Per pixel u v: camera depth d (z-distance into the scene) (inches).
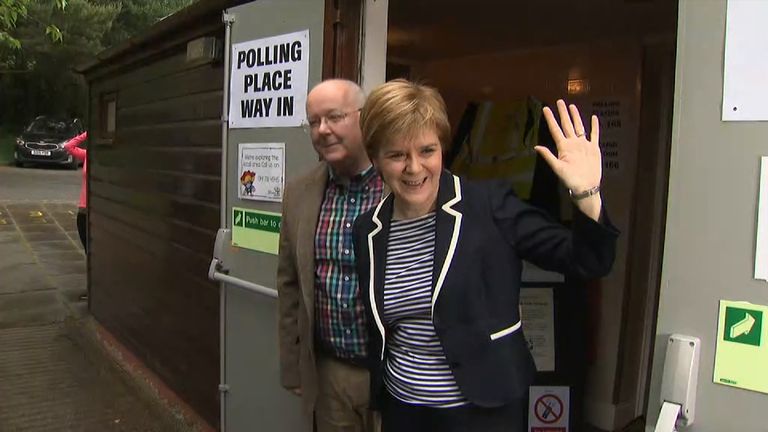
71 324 237.0
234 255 119.7
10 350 207.0
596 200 55.6
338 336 83.5
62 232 430.3
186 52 149.1
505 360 62.5
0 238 400.5
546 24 126.9
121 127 204.5
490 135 134.8
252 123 113.6
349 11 95.4
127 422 155.2
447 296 62.4
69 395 171.3
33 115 1016.9
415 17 126.6
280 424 111.8
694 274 57.4
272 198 109.2
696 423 57.6
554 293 125.0
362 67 95.0
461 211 64.1
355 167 81.7
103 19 892.0
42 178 740.0
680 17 57.6
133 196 193.9
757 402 54.5
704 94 56.4
